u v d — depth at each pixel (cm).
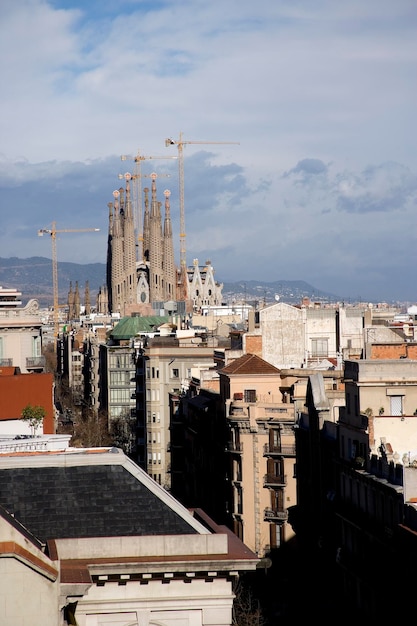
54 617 5791
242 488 19725
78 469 6781
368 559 14025
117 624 6350
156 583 6397
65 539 6444
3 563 5766
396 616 12575
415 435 14262
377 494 13675
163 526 6756
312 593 17275
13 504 6694
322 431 17100
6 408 15862
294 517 19025
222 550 6525
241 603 15575
